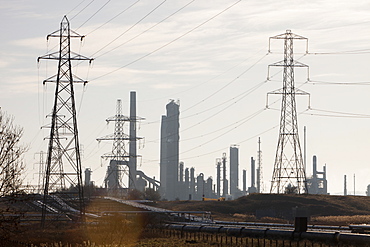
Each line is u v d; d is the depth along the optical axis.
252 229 194.25
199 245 166.00
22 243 150.25
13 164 126.94
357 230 190.12
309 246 155.50
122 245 156.75
